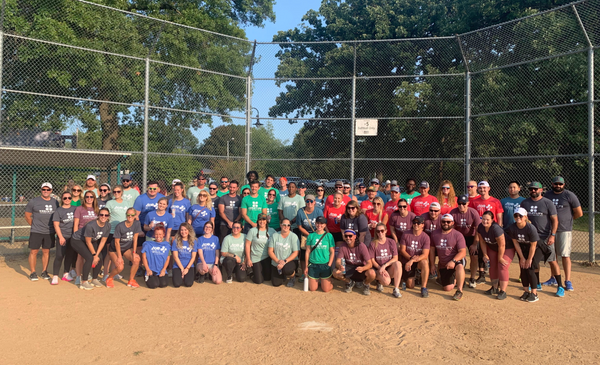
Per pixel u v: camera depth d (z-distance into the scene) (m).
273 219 8.03
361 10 22.16
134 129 11.14
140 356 3.96
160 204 7.05
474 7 17.41
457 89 12.74
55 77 10.45
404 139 12.88
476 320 5.16
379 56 12.98
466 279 7.42
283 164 11.25
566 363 3.90
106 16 11.41
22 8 10.57
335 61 12.73
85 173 12.06
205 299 5.99
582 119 12.73
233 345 4.26
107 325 4.82
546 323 5.04
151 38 11.84
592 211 8.29
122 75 11.11
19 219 13.35
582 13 8.51
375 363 3.87
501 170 13.03
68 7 11.03
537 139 13.32
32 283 6.72
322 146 11.86
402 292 6.54
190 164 10.97
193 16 18.73
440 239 6.50
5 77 9.83
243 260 7.18
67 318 5.05
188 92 11.34
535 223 6.62
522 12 16.58
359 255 6.39
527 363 3.89
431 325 4.96
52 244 7.00
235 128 11.14
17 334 4.50
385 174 12.66
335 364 3.83
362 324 4.97
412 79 13.35
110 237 7.15
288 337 4.51
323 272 6.52
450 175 13.07
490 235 6.27
